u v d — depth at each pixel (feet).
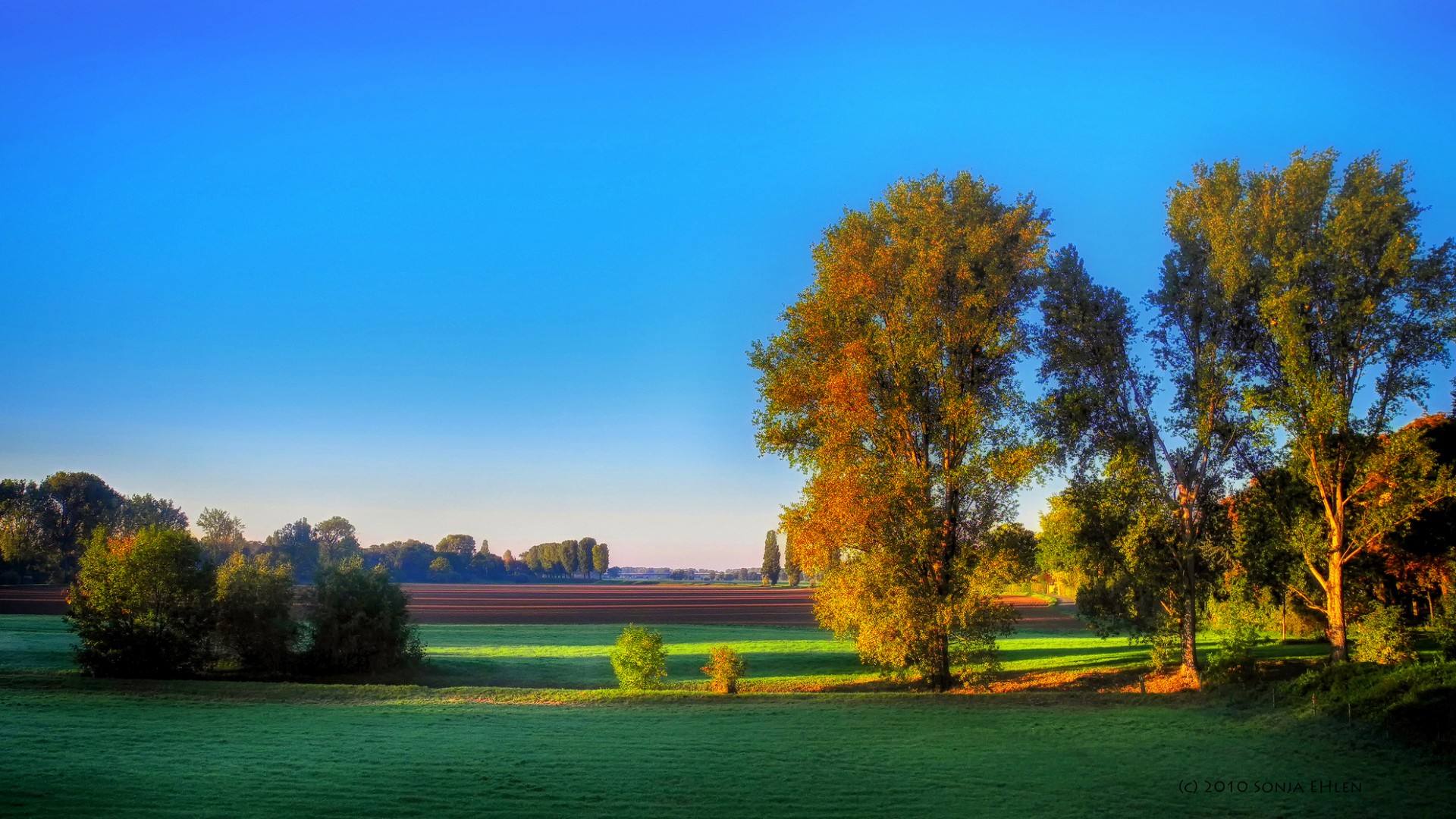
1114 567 121.49
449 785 64.59
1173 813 58.29
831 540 116.37
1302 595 122.62
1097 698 105.09
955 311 117.70
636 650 126.41
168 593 136.98
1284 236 110.32
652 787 64.80
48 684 113.29
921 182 122.11
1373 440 110.01
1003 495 114.32
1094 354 120.26
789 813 58.75
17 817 53.72
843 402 113.91
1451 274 106.22
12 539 444.14
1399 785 63.31
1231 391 116.06
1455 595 116.37
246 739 81.25
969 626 112.98
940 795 63.00
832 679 141.28
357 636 147.95
